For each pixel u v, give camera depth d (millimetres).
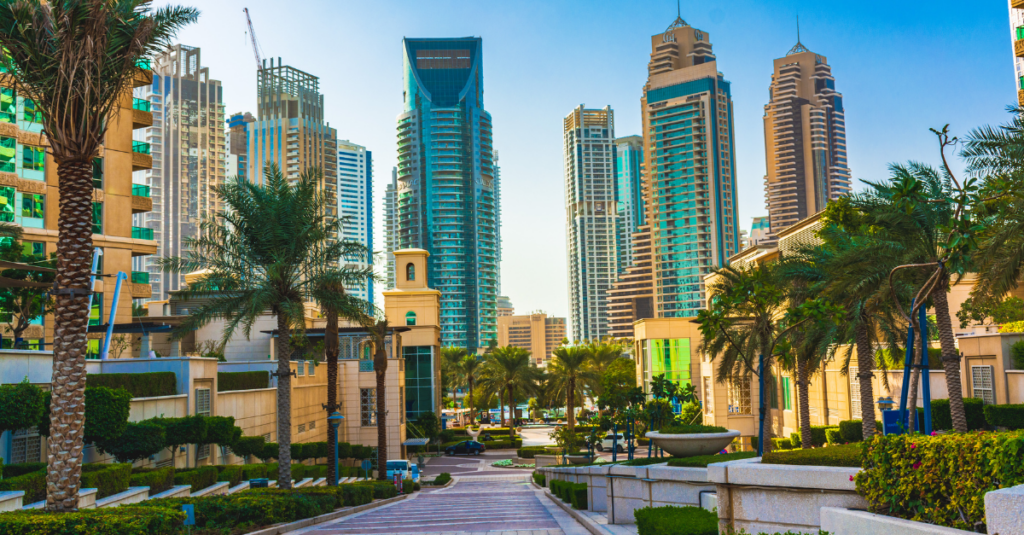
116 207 53594
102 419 23422
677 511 13031
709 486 14289
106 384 27469
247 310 27297
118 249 53000
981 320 42531
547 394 81312
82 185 16797
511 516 21250
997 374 35625
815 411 53031
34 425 20875
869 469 9000
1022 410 32312
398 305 80125
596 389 80688
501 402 106375
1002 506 6184
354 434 58125
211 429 30516
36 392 20688
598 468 20406
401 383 61875
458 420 129000
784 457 10820
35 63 16609
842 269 25188
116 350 50312
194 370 33500
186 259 27609
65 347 16281
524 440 93688
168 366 32656
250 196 28344
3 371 22531
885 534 8031
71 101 16391
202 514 18172
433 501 31484
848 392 47000
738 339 35656
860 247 24516
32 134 47469
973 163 21047
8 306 36125
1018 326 37188
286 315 28500
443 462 70125
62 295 16359
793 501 9992
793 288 30359
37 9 16141
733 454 16406
